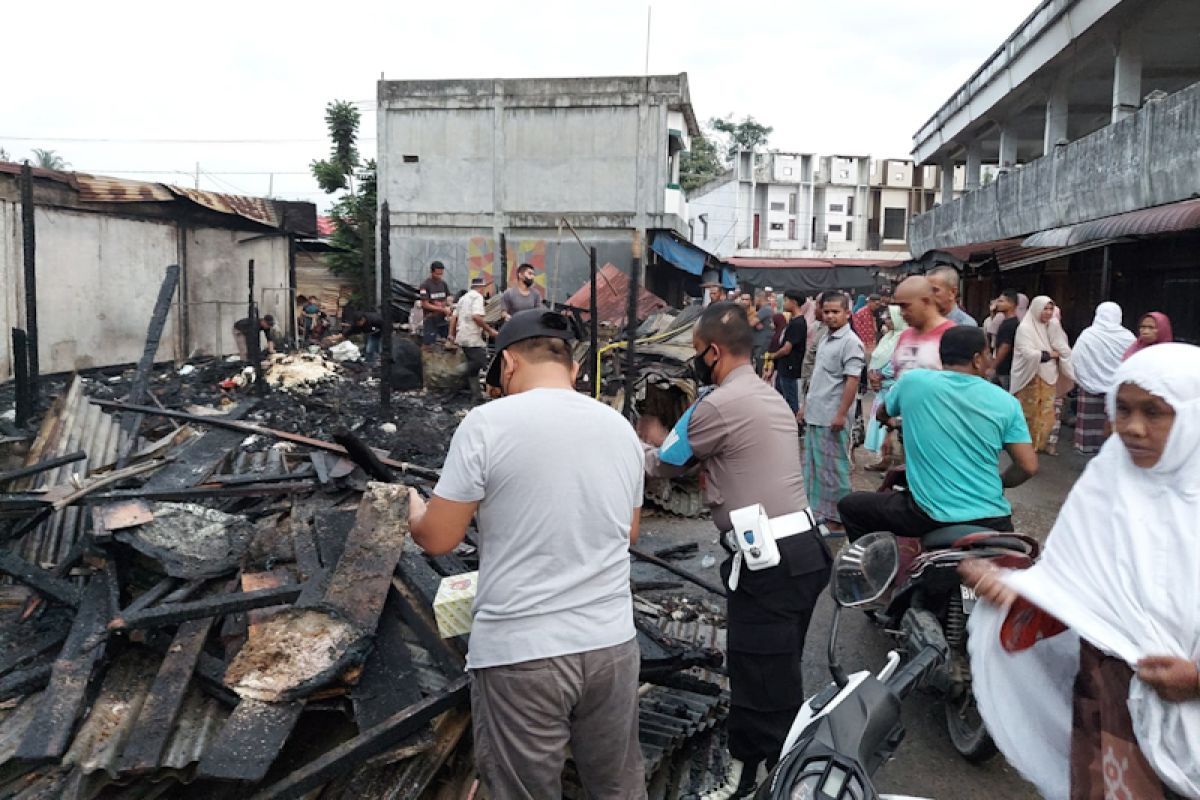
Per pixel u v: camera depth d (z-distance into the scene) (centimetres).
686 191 5062
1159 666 194
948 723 391
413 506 267
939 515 381
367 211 2233
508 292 1146
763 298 1327
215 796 295
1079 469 898
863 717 188
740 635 322
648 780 332
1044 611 223
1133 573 204
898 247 5316
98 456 566
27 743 286
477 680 244
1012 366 969
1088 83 1883
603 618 243
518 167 2205
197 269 1389
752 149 5016
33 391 748
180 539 394
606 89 2155
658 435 458
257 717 283
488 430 237
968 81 2266
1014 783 362
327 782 278
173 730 298
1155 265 1228
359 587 340
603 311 1259
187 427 646
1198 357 200
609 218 2188
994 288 2025
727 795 330
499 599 237
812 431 618
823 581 324
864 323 1038
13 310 1043
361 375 1203
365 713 295
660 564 503
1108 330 905
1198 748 192
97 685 327
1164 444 200
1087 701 227
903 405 395
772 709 319
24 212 726
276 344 1529
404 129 2223
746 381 332
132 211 1248
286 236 1593
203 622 337
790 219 5222
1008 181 1838
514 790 240
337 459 502
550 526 235
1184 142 1112
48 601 414
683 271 2581
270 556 391
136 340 1260
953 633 369
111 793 287
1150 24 1473
